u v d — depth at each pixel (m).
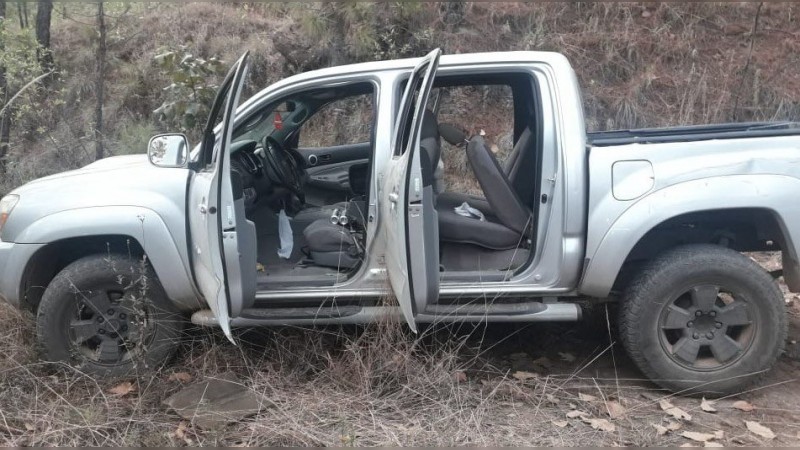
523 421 3.48
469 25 8.91
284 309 3.85
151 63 9.15
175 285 3.84
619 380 3.93
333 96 4.38
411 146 3.21
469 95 8.00
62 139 8.63
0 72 7.80
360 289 3.81
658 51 8.57
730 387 3.65
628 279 3.90
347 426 3.40
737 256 3.60
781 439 3.29
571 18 8.96
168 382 3.87
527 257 3.84
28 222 3.85
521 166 4.21
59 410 3.62
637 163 3.60
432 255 3.43
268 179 4.41
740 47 8.61
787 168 3.52
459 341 4.04
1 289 3.90
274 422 3.46
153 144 3.90
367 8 8.50
